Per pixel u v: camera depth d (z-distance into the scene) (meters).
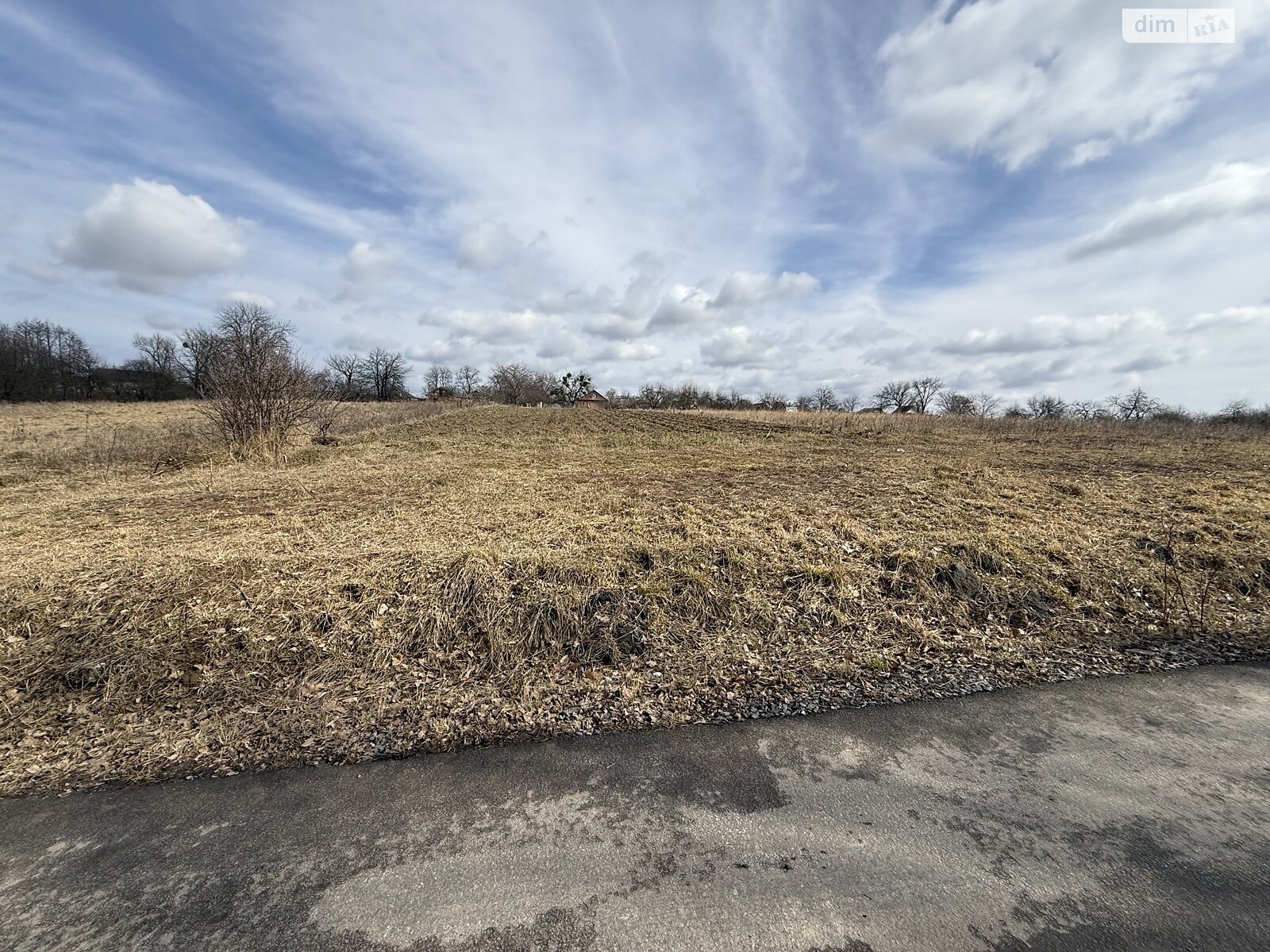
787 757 2.97
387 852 2.37
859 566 5.26
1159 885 2.11
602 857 2.31
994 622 4.62
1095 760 2.88
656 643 4.29
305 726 3.39
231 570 4.98
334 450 15.30
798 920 1.99
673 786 2.76
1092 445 16.39
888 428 23.86
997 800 2.60
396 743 3.21
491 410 34.34
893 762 2.91
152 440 15.99
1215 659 3.98
